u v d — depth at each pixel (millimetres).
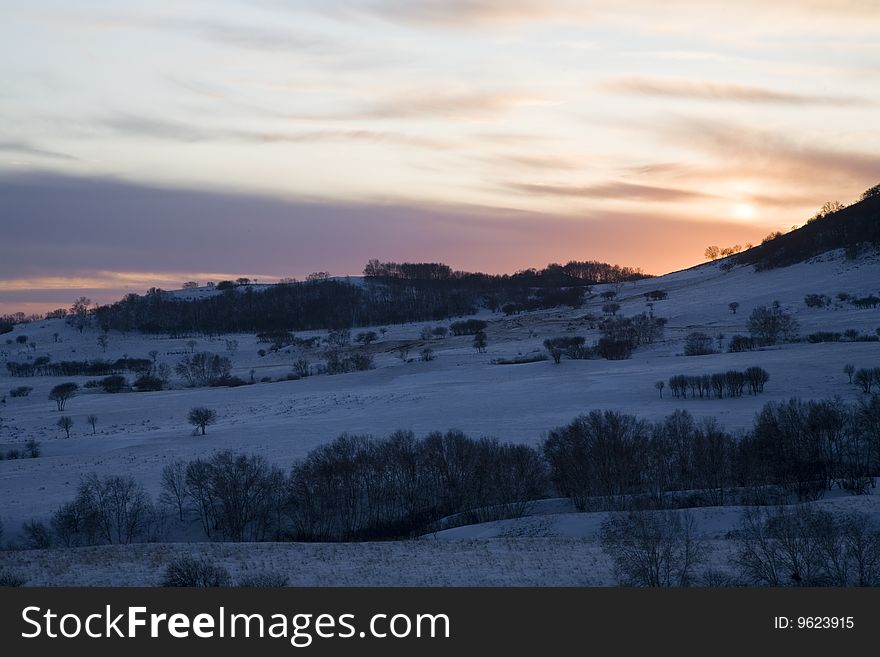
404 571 67500
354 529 112938
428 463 120188
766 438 118312
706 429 130750
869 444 117062
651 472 114375
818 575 58000
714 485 110562
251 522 113750
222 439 166375
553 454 120688
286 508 115062
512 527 92562
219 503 115000
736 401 169625
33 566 69688
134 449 161000
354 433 162875
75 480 134500
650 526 67375
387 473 121000
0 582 64812
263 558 72312
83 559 71812
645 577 59500
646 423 143125
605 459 114438
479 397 199750
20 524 111062
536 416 170000
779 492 101812
